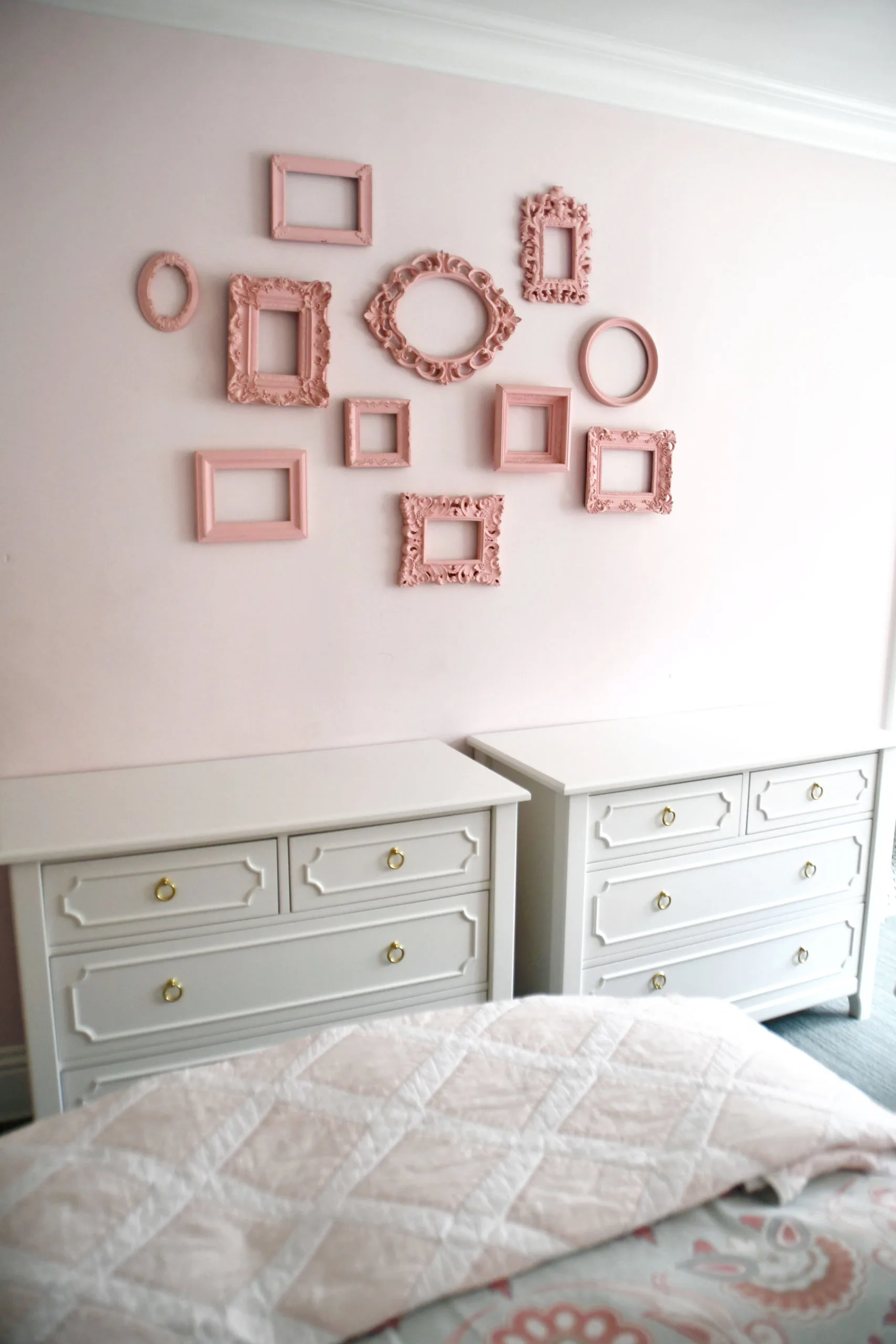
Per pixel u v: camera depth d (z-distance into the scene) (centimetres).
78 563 219
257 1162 122
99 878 186
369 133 231
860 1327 103
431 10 224
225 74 216
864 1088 247
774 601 308
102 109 207
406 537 247
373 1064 140
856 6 223
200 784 218
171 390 221
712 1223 117
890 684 338
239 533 229
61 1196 115
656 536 284
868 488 319
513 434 259
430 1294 105
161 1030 196
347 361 237
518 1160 123
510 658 269
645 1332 101
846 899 275
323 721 248
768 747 257
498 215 248
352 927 208
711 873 249
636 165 263
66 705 223
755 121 276
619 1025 151
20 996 205
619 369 271
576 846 226
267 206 224
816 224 293
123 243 212
